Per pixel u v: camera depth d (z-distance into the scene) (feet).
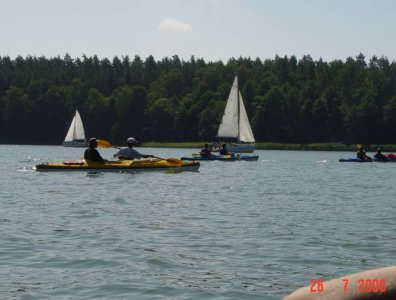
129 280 28.55
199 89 477.77
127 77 548.31
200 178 101.09
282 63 544.62
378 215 53.06
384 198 69.67
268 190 79.82
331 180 102.37
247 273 30.14
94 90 468.34
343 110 411.34
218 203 62.44
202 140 411.54
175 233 42.06
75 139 366.63
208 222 47.75
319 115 398.62
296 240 39.45
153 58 616.80
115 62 624.59
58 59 641.40
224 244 37.88
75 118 367.66
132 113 444.55
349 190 81.25
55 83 544.21
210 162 165.99
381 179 106.22
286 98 406.21
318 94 425.28
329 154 290.97
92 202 61.82
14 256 33.86
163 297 25.67
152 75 593.01
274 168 143.02
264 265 31.94
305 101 403.34
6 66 588.09
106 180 91.61
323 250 36.06
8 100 465.06
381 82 469.57
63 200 63.62
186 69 574.97
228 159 174.29
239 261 32.94
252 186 86.38
